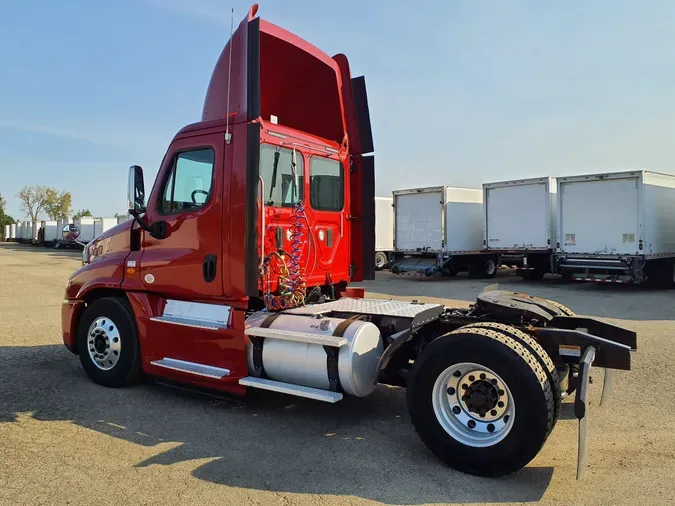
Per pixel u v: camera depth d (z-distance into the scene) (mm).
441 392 4090
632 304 12875
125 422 4984
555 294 15109
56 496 3559
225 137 5195
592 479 3838
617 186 15602
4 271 23484
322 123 6672
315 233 5984
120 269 6023
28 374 6570
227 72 5371
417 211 20547
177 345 5488
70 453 4270
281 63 5832
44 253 42031
